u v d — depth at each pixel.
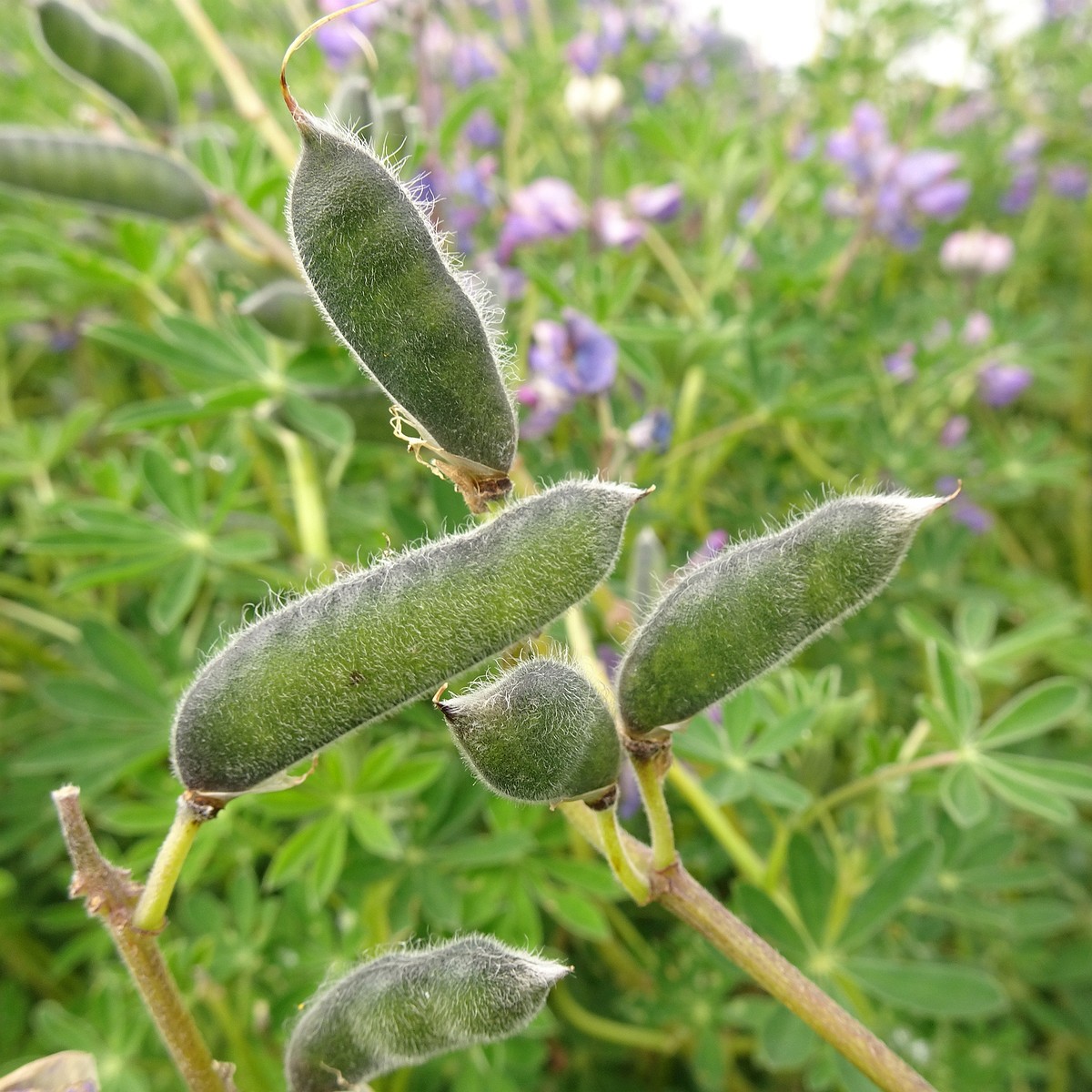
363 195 0.09
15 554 0.36
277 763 0.08
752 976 0.11
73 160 0.20
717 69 0.49
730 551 0.09
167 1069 0.23
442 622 0.08
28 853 0.29
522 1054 0.22
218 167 0.24
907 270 0.46
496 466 0.09
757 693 0.20
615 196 0.34
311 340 0.21
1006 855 0.23
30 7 0.20
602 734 0.09
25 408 0.40
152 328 0.34
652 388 0.25
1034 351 0.35
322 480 0.27
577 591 0.08
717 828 0.19
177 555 0.23
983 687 0.33
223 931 0.23
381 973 0.10
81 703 0.23
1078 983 0.29
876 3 0.43
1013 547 0.41
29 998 0.28
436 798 0.21
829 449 0.33
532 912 0.21
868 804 0.21
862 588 0.09
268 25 0.41
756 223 0.34
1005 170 0.50
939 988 0.18
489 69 0.37
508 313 0.30
